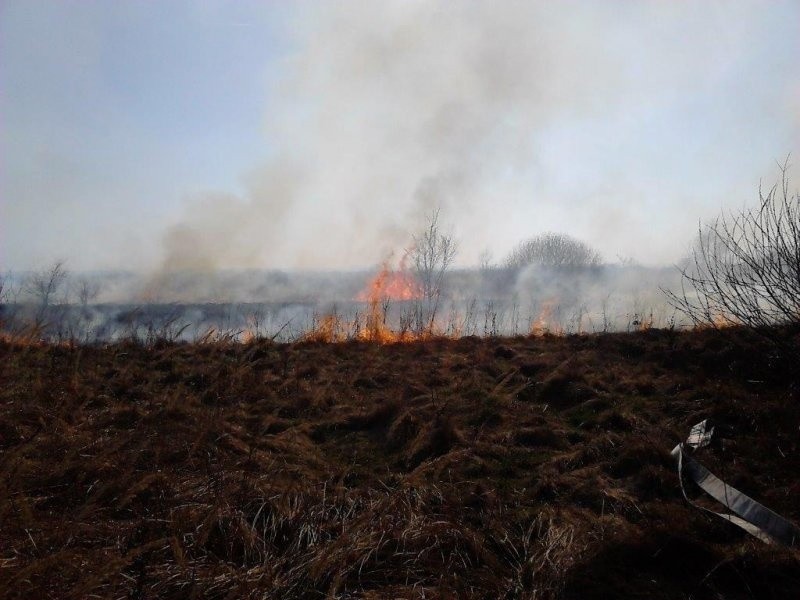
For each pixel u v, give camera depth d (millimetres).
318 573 3004
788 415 5258
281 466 4523
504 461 4812
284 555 3225
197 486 4086
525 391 6680
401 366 8047
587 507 4035
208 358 8016
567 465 4742
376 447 5270
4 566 2877
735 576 3098
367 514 3496
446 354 8672
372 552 3264
